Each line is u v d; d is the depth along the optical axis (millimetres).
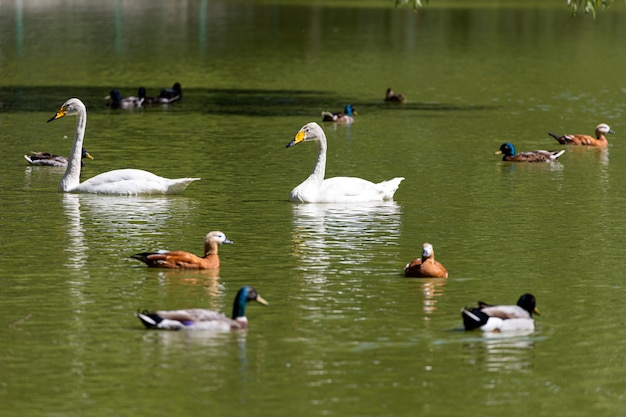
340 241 25391
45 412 15352
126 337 18234
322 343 18109
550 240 25766
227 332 18531
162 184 30797
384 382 16531
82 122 31062
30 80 59312
